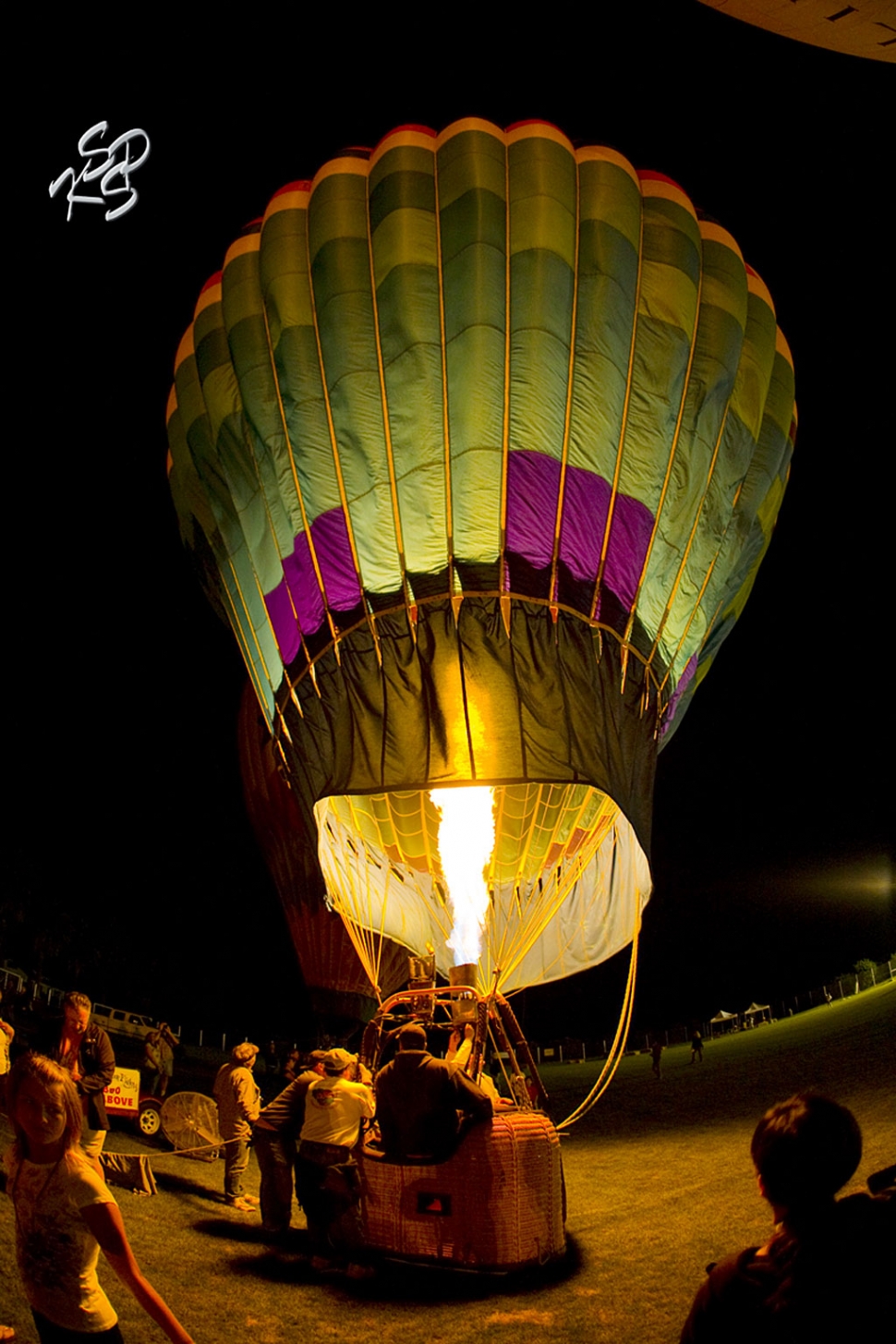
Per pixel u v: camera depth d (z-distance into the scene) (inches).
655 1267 254.2
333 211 424.8
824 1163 88.2
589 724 346.9
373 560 377.4
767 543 472.1
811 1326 83.7
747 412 442.6
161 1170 355.9
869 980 1537.9
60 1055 267.9
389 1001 306.7
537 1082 294.5
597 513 383.2
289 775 377.7
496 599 362.6
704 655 458.6
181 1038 1464.1
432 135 442.3
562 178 422.6
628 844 413.1
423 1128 248.5
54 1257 127.3
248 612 414.0
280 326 420.2
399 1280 242.7
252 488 418.3
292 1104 286.0
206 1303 220.7
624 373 407.5
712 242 460.1
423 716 346.3
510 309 398.6
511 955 399.2
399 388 391.5
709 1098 675.4
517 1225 244.4
